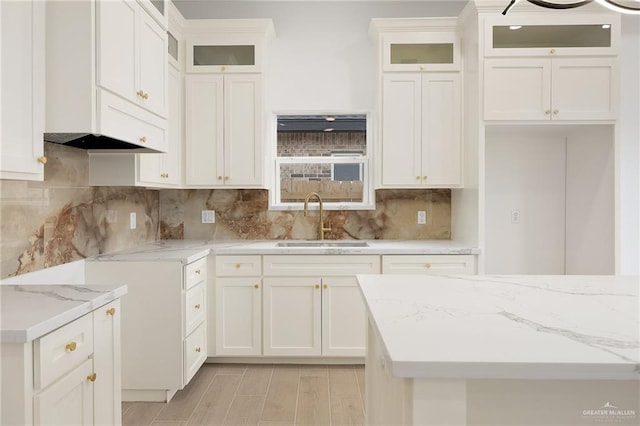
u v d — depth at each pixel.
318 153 3.75
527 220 3.40
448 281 1.65
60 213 2.23
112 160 2.50
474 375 0.84
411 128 3.20
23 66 1.55
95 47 1.77
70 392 1.40
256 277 2.99
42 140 1.67
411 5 3.53
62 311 1.36
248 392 2.62
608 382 0.94
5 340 1.17
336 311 2.98
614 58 2.83
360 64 3.54
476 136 2.91
